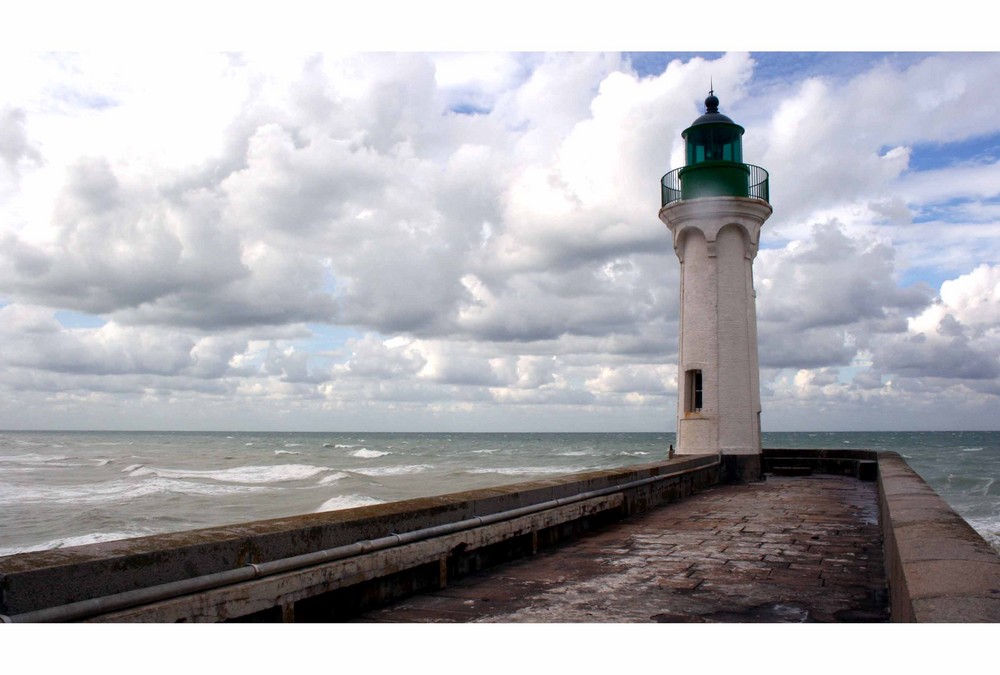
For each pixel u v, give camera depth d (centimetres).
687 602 585
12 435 18600
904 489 783
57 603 337
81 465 5688
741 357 1680
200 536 427
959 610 312
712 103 1773
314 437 17062
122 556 368
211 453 7838
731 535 910
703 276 1706
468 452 8244
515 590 622
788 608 568
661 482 1242
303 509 3028
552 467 5912
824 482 1652
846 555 778
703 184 1680
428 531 612
